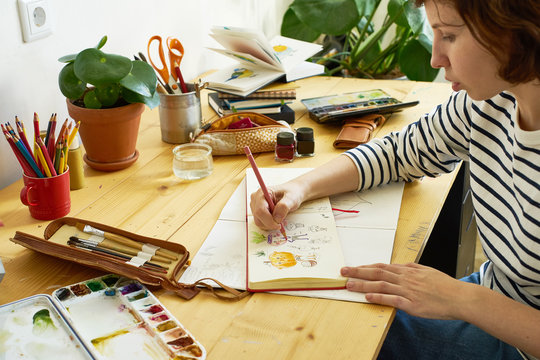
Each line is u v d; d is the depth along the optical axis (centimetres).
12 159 120
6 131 95
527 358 92
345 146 130
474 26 68
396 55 245
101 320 77
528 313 78
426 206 107
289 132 125
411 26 209
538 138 81
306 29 228
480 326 79
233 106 142
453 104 102
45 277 86
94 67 101
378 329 75
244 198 108
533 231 83
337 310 79
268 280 82
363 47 241
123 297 81
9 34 114
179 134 131
